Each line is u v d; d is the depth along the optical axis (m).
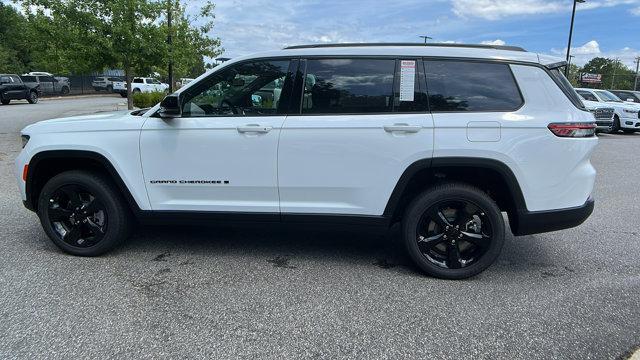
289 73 4.07
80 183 4.30
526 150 3.82
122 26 12.86
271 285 3.93
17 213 5.78
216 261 4.43
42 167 4.48
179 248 4.75
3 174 7.95
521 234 4.04
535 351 3.04
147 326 3.25
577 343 3.14
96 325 3.25
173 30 14.00
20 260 4.34
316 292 3.81
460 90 3.93
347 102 4.00
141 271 4.16
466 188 3.96
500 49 4.02
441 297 3.77
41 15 13.06
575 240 5.25
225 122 4.07
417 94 3.94
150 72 14.91
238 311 3.48
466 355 2.99
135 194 4.27
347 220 4.12
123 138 4.20
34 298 3.61
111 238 4.39
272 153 4.03
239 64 4.11
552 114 3.85
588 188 3.98
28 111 20.86
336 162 3.98
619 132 19.23
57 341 3.05
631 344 3.13
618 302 3.73
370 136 3.92
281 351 2.99
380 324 3.34
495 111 3.87
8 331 3.15
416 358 2.95
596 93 18.66
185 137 4.12
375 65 3.99
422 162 3.89
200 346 3.03
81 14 12.90
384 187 3.98
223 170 4.12
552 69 3.96
